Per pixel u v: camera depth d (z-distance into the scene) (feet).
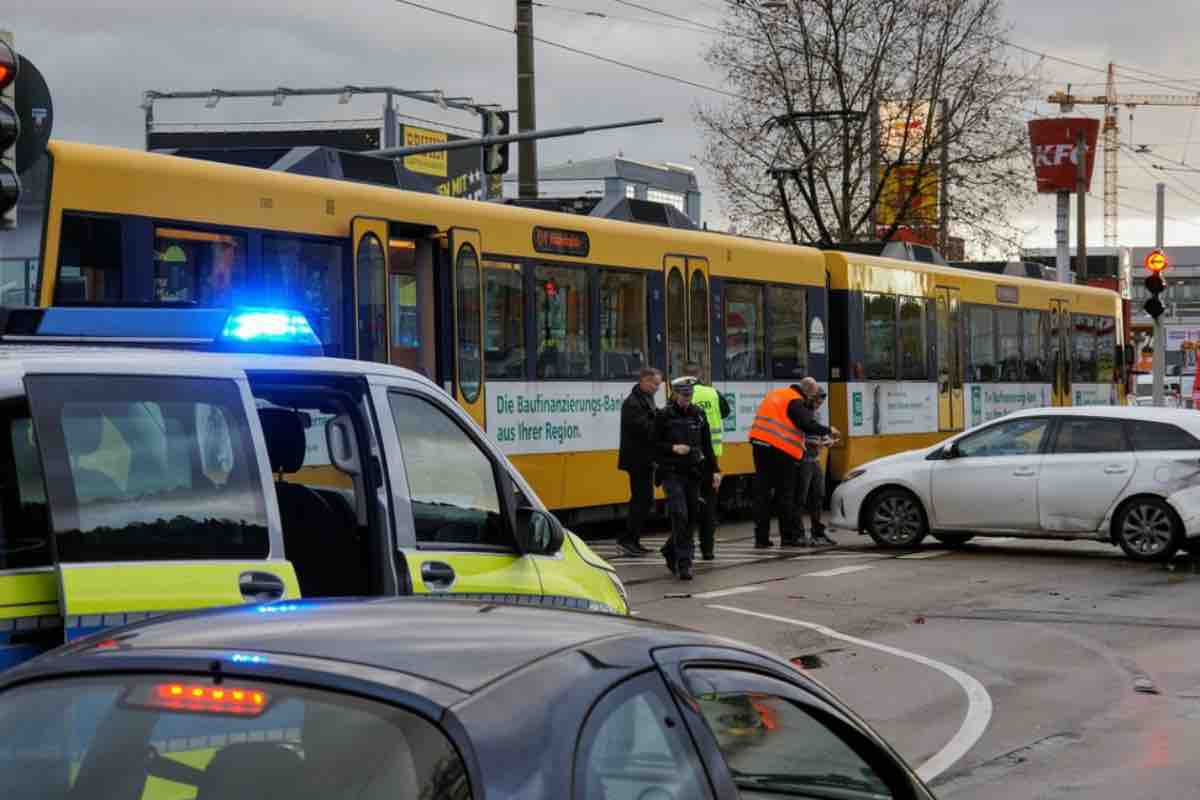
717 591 63.82
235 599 21.44
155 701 12.59
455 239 71.51
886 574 69.82
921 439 113.91
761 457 81.71
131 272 55.98
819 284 102.94
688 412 67.92
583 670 13.03
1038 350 134.21
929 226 179.01
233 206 60.23
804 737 15.12
